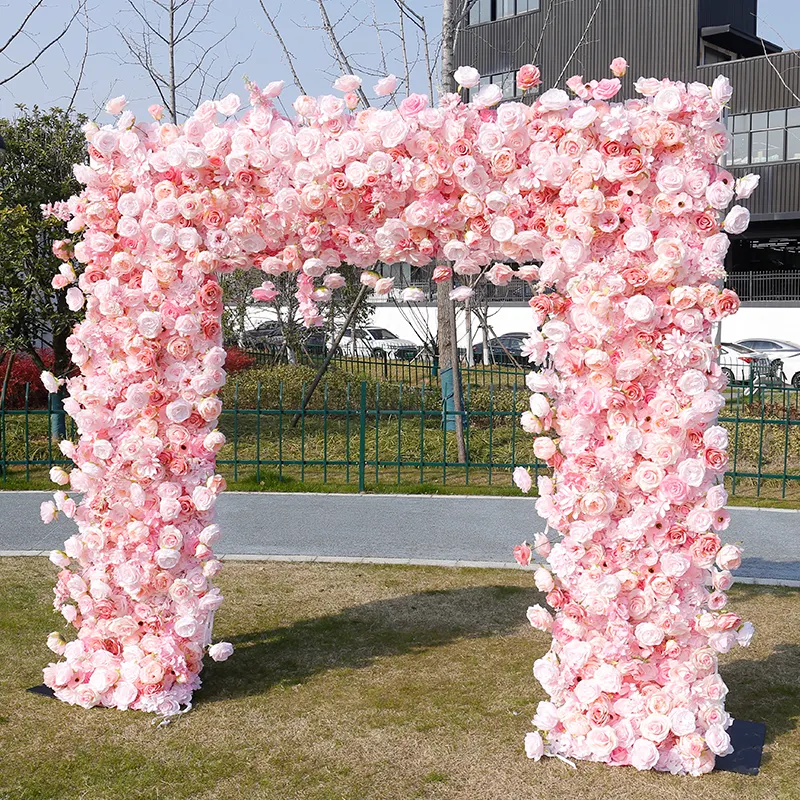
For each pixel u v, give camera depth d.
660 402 4.04
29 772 3.98
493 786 3.90
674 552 4.12
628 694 4.17
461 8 12.00
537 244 4.20
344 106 4.30
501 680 5.04
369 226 4.43
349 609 6.28
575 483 4.08
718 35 29.31
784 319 28.06
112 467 4.67
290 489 10.37
